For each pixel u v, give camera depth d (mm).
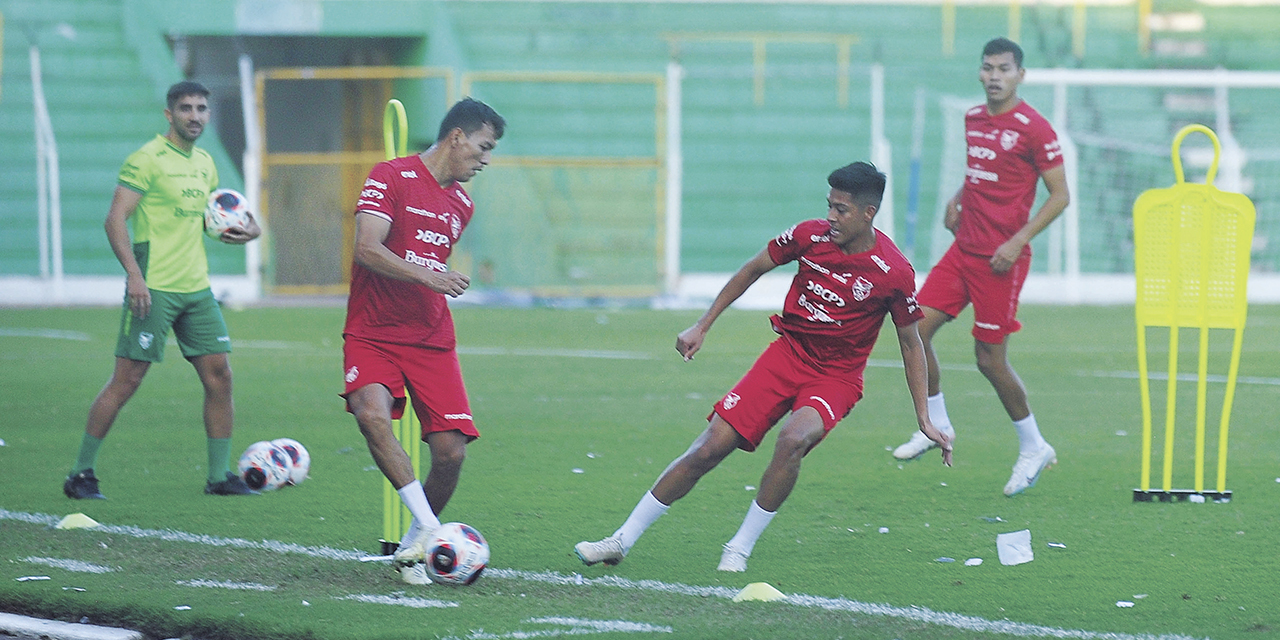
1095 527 20609
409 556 17078
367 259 16688
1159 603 16234
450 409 17609
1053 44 85812
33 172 75125
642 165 74438
